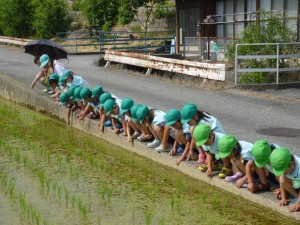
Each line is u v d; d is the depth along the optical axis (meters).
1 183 6.57
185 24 21.53
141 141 7.70
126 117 7.91
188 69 14.29
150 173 6.83
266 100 11.21
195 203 5.69
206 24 19.28
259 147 5.09
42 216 5.44
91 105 9.17
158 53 22.12
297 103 10.78
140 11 28.59
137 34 28.09
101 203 5.80
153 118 7.25
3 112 12.05
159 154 7.16
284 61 13.59
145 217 5.35
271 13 14.73
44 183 6.57
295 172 4.85
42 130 9.97
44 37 31.92
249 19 17.61
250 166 5.44
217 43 17.83
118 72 17.44
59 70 11.32
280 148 4.92
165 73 15.71
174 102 11.11
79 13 32.78
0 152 8.25
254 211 5.33
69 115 10.08
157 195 6.02
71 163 7.55
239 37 17.88
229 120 9.18
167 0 28.61
